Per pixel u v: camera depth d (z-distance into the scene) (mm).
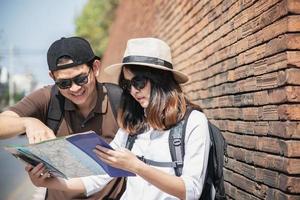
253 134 3219
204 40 4879
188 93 5957
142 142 2660
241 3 3479
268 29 2908
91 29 39562
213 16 4422
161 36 8688
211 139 2682
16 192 9172
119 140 2805
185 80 2686
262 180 3039
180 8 6512
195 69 5441
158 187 2416
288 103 2615
